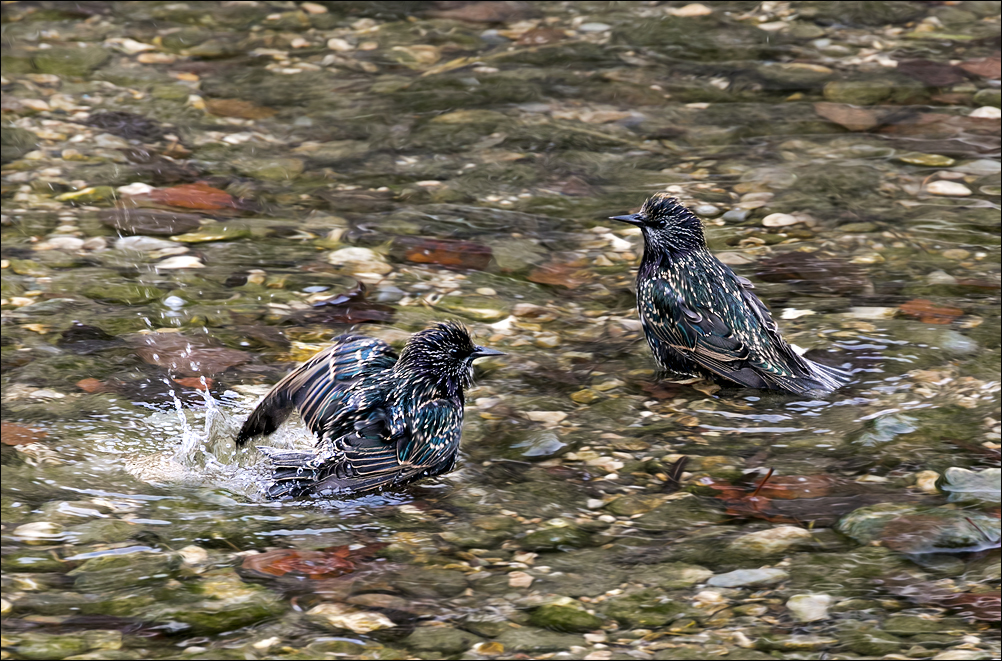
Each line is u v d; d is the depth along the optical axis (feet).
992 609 26.13
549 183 53.52
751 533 29.27
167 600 26.27
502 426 34.58
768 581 27.32
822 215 50.01
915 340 39.29
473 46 70.38
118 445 32.71
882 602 26.48
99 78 64.39
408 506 30.58
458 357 31.53
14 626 25.17
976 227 48.62
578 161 55.83
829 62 67.56
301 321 40.52
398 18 74.79
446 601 26.58
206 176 53.42
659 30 72.23
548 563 28.07
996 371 37.35
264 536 29.01
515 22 74.18
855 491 31.19
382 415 31.22
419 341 31.24
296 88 64.13
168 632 25.23
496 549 28.71
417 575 27.55
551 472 32.30
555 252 47.11
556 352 39.34
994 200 51.21
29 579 26.81
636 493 31.30
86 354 37.60
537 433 34.09
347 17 74.95
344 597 26.63
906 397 36.06
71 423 33.55
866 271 44.88
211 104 61.67
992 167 54.49
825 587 27.04
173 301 41.55
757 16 74.79
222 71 66.18
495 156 56.13
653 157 56.34
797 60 67.87
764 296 43.06
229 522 29.53
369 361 32.07
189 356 37.68
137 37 70.54
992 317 40.98
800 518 29.96
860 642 25.00
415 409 31.17
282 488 30.81
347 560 28.09
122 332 39.29
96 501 30.14
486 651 24.80
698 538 29.14
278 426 32.45
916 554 28.32
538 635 25.35
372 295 42.73
